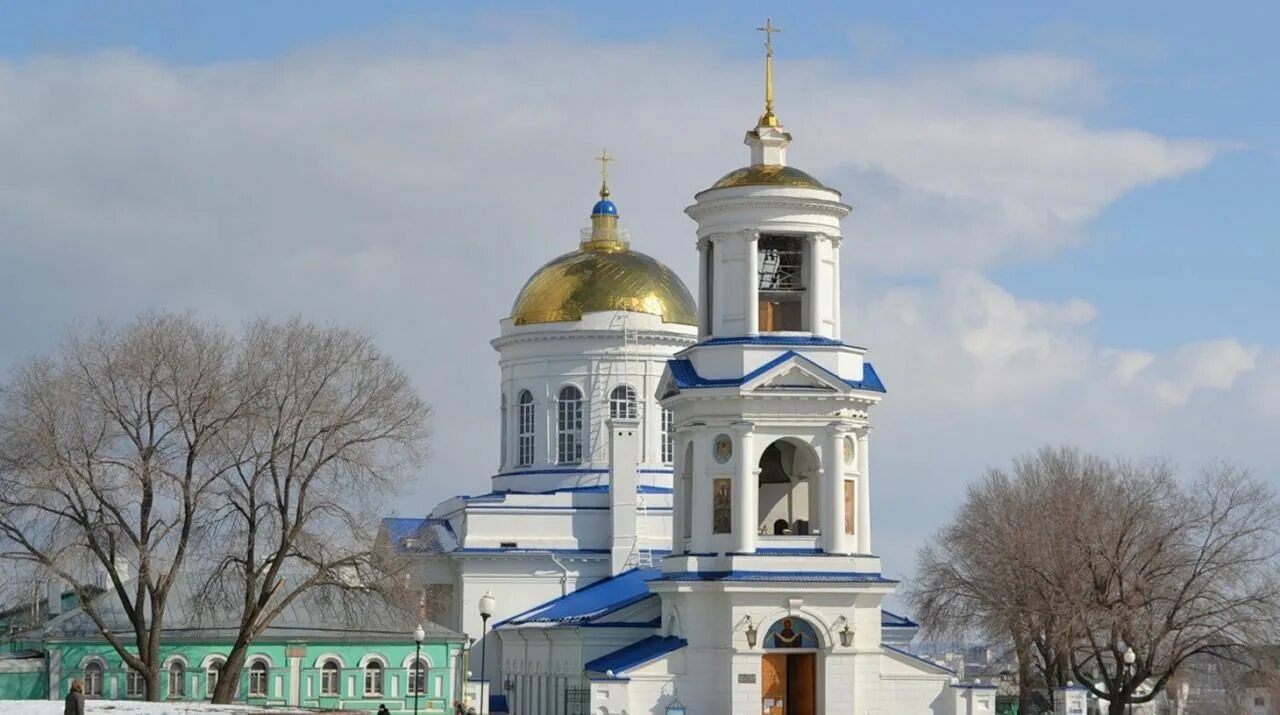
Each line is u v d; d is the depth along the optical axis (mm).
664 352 129500
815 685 98875
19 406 97688
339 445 102062
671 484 128375
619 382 128625
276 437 101188
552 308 129750
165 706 93375
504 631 119688
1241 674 114312
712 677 98500
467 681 112438
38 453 96625
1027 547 118375
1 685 105562
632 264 131875
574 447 129000
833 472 99438
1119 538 115312
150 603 109938
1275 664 111688
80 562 97812
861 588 98375
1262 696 123938
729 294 101438
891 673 99312
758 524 103438
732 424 99500
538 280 132125
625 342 128500
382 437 103812
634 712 97750
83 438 97688
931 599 127000
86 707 90562
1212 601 111875
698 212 102500
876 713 99000
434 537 126812
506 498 124438
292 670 109188
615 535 123500
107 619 108812
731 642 97562
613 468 123938
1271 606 111250
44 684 106312
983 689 99438
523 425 130875
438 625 118750
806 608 98125
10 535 97938
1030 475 131125
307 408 101375
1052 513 120875
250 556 100875
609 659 103500
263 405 101250
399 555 107125
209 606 101438
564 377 129375
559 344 129375
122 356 99250
